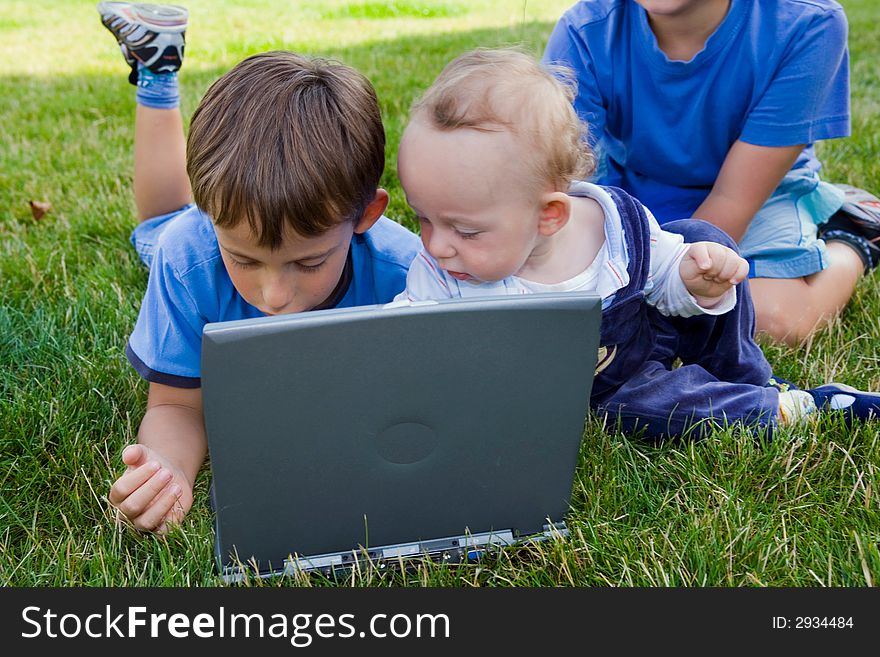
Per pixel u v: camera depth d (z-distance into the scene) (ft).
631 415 7.07
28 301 8.83
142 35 8.75
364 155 5.64
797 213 9.08
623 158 9.32
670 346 7.44
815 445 6.64
